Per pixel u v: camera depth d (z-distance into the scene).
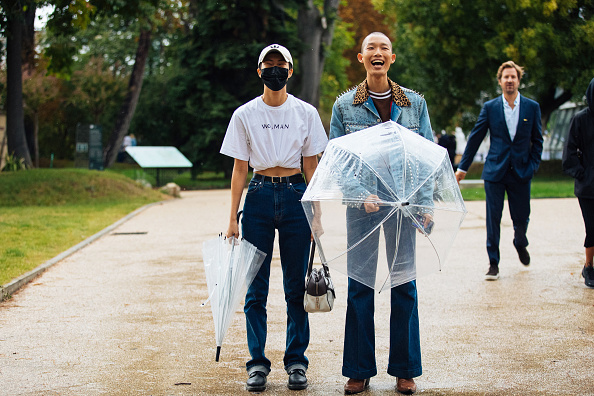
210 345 5.23
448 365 4.64
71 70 23.64
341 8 48.91
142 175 30.19
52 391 4.17
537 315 5.99
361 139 4.09
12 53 23.41
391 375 4.14
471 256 9.38
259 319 4.39
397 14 31.56
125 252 10.31
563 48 27.73
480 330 5.53
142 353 5.02
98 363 4.77
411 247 3.98
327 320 6.00
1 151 28.95
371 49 4.34
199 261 9.41
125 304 6.73
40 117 41.72
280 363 4.79
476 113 33.72
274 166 4.36
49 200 19.20
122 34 46.19
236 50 31.59
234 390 4.20
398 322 4.12
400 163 3.96
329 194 3.96
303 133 4.38
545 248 9.88
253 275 4.32
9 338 5.46
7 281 7.49
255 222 4.38
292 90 32.31
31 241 10.84
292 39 31.39
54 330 5.72
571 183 25.94
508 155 7.68
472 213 14.75
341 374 4.52
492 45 28.88
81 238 11.77
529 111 7.69
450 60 31.58
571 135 7.13
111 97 41.84
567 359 4.70
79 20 18.59
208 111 32.50
